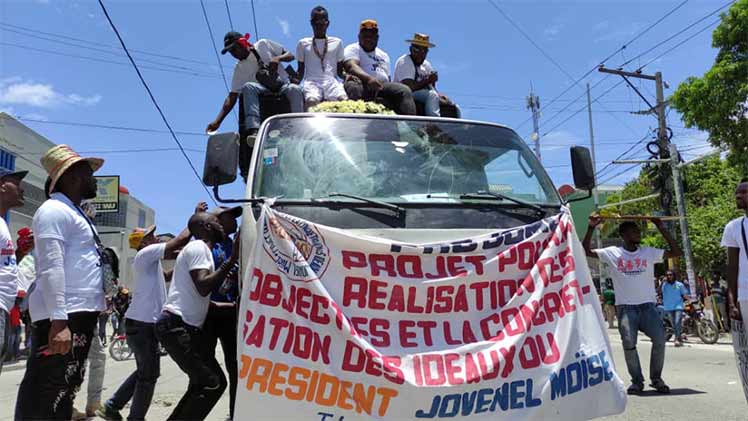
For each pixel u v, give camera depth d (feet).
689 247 59.88
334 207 12.06
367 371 9.93
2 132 82.58
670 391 22.99
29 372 12.35
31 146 90.84
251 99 18.66
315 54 21.63
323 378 10.00
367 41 21.29
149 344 17.30
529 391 10.29
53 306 11.78
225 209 16.81
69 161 13.09
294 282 10.62
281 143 13.66
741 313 15.03
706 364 32.50
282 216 11.21
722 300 58.54
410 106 17.97
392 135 14.29
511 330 10.70
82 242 12.86
